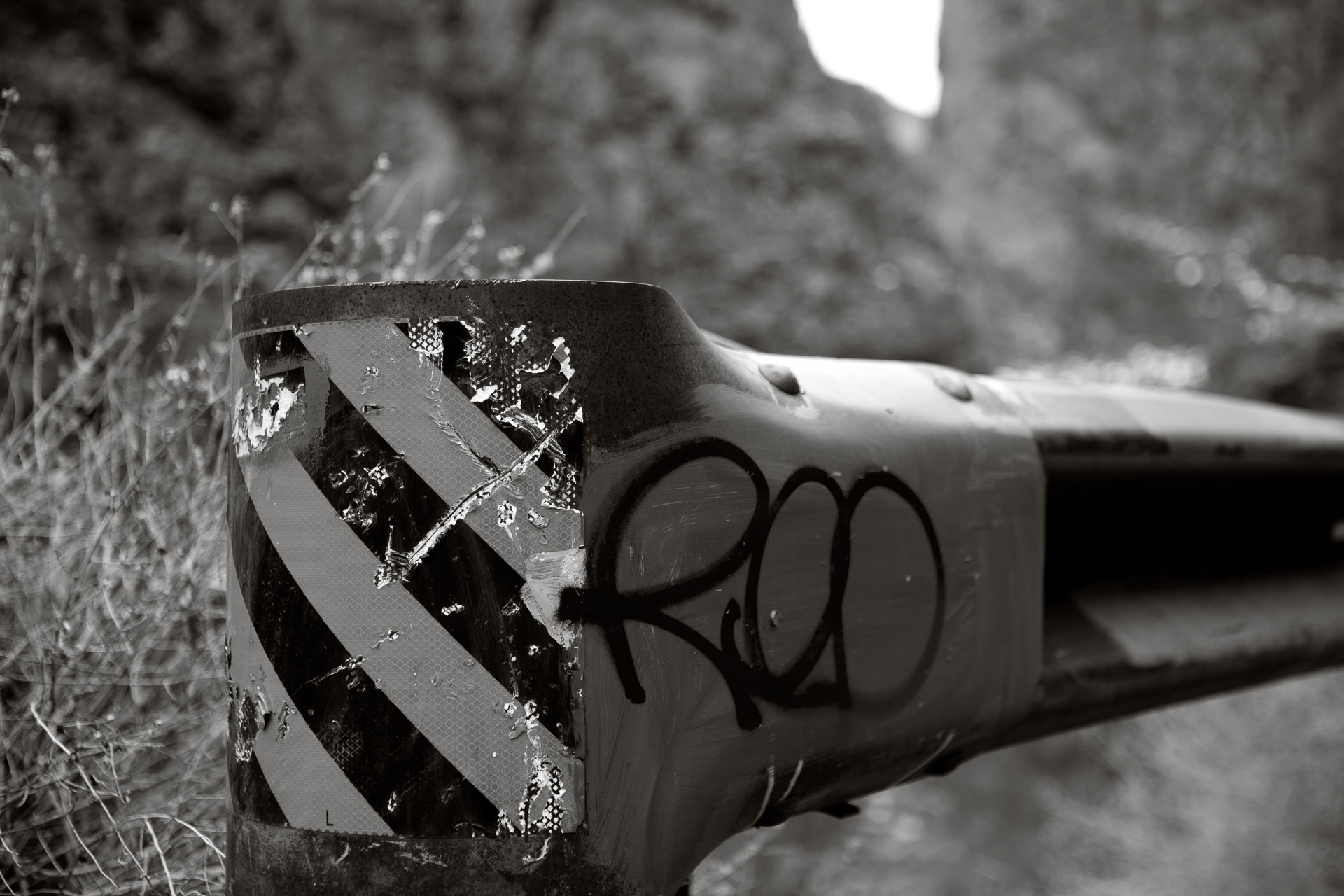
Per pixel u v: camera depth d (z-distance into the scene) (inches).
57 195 130.8
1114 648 61.7
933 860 266.1
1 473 63.1
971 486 50.2
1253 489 72.6
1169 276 451.8
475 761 35.2
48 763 52.0
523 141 258.4
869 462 45.5
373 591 35.5
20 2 139.3
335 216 168.9
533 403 36.0
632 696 37.0
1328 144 481.4
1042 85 507.2
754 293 284.2
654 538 37.8
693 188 292.5
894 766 48.4
